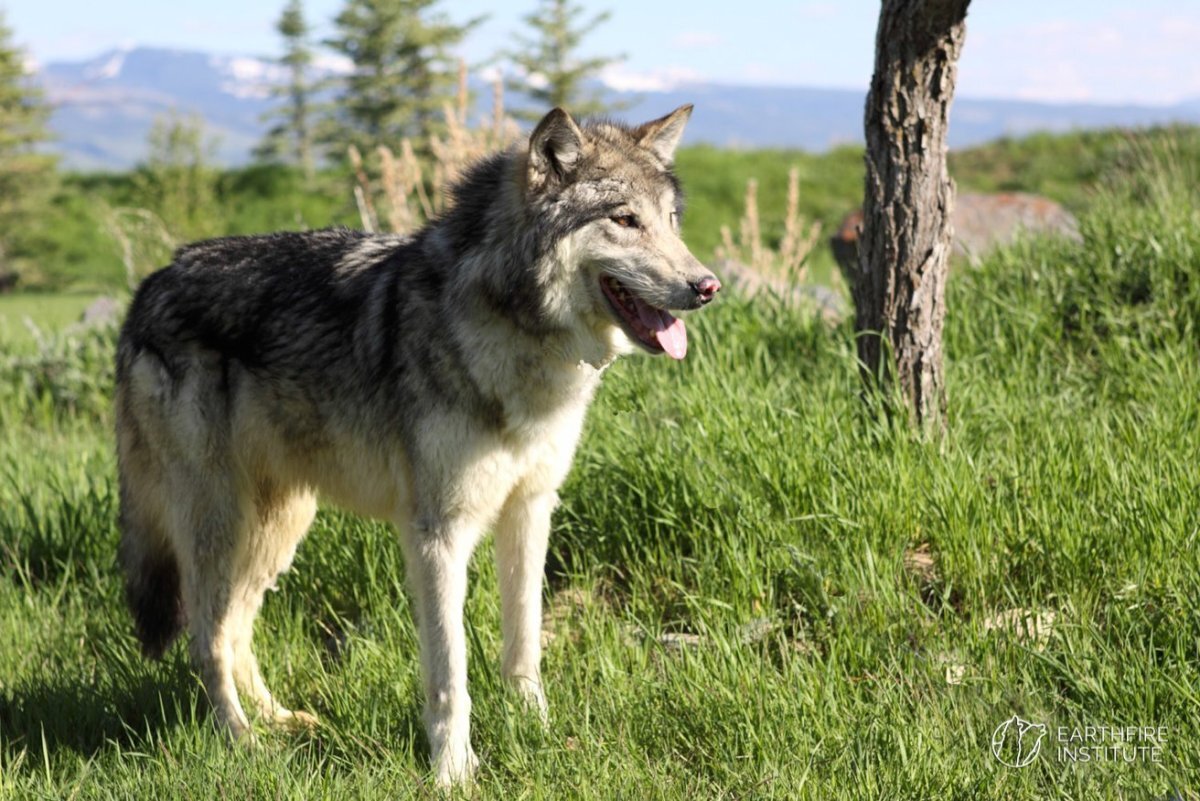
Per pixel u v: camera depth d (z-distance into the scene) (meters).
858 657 3.71
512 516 3.75
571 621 4.30
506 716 3.52
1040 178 27.20
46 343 8.81
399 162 7.90
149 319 4.05
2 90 33.12
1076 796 3.03
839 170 32.28
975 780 3.03
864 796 3.02
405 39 37.81
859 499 4.34
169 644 4.17
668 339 3.49
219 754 3.40
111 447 6.54
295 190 35.28
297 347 3.84
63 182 36.62
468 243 3.54
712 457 4.65
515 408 3.49
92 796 3.25
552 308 3.42
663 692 3.58
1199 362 5.62
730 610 4.06
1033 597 3.90
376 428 3.70
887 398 4.83
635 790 3.12
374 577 4.52
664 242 3.50
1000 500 4.24
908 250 4.74
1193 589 3.68
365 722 3.64
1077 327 6.20
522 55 40.94
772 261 8.77
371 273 3.83
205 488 3.98
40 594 4.77
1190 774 3.00
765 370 5.97
